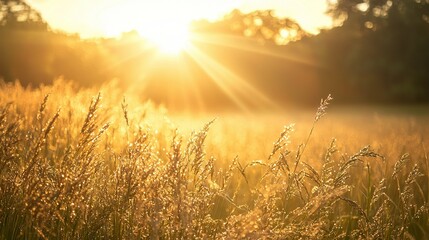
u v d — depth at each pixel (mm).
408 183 4145
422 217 4594
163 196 3254
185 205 3158
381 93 79125
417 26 76438
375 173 5215
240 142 9062
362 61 78812
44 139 3443
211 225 3619
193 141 3447
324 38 86625
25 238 3279
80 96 7324
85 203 3393
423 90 76625
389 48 77625
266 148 8078
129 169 3320
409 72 76375
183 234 3146
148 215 3219
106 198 3471
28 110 6570
